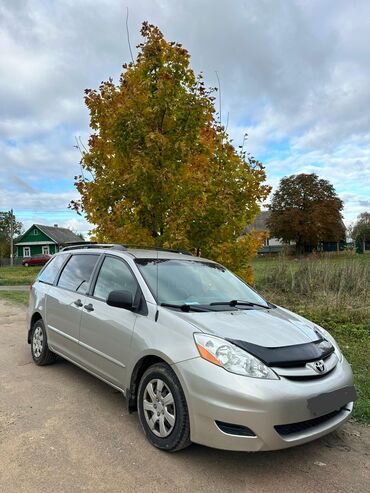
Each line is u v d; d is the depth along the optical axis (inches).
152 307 161.6
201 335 140.2
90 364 187.9
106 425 163.9
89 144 319.3
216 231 297.7
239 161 311.4
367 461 142.2
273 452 146.6
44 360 237.8
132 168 283.1
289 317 175.0
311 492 123.4
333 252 633.6
